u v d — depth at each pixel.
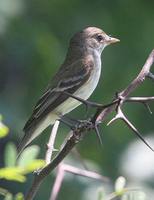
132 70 14.94
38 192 12.09
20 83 15.01
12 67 15.03
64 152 6.07
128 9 15.75
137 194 5.54
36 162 4.96
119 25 15.57
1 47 14.59
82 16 15.45
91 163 12.47
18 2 14.70
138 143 12.91
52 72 14.78
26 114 14.41
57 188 6.04
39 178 6.07
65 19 15.36
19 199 5.12
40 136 13.34
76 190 11.91
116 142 14.28
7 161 5.00
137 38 15.45
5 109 13.35
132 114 14.57
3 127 4.89
